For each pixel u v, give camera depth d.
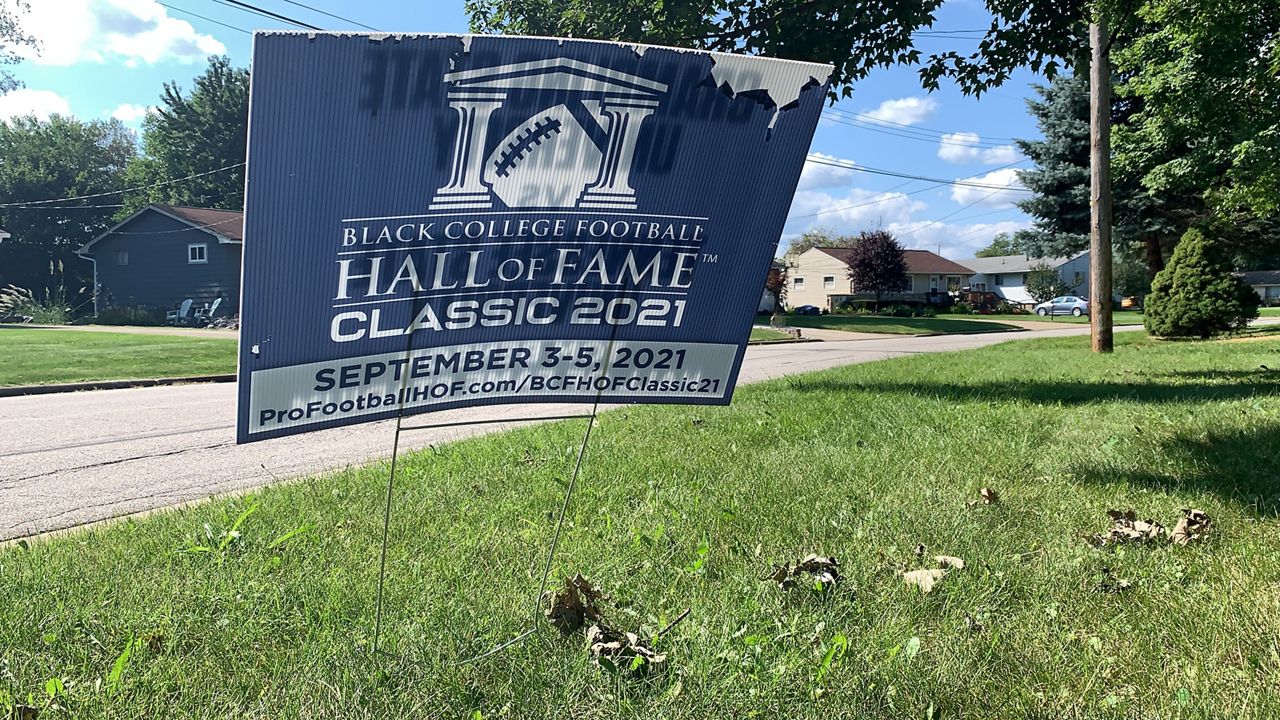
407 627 2.81
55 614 2.96
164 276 41.19
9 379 13.91
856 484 4.68
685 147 2.65
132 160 64.25
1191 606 2.87
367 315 2.48
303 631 2.81
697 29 10.08
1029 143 34.00
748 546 3.64
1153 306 20.16
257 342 2.38
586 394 2.73
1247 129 12.01
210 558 3.59
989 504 4.25
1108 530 3.78
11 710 2.27
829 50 9.93
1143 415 6.95
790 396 9.05
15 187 52.97
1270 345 15.38
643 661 2.51
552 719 2.28
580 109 2.57
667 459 5.46
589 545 3.68
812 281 69.44
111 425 8.99
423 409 2.59
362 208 2.42
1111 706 2.26
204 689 2.42
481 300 2.59
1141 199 30.78
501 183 2.53
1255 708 2.22
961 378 10.85
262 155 2.32
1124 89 14.80
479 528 3.98
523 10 10.96
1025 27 9.84
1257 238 30.81
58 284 53.62
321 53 2.33
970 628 2.77
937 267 72.62
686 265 2.72
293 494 4.77
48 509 5.26
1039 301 66.31
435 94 2.44
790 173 2.71
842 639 2.47
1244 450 5.21
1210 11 10.27
